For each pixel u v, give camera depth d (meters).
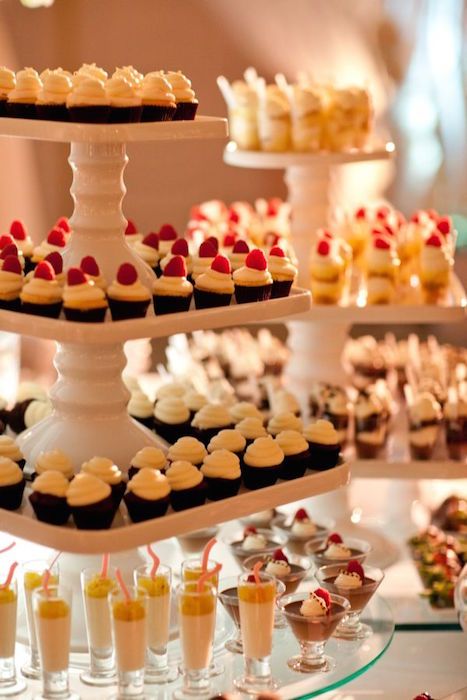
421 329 5.82
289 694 2.02
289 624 2.13
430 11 5.22
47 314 1.93
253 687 2.04
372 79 5.32
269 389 3.19
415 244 3.17
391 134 5.39
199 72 5.25
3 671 2.06
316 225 3.18
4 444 2.07
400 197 5.48
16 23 4.94
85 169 2.06
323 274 2.88
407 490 3.35
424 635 2.61
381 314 2.88
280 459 2.08
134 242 2.52
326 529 2.76
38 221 5.08
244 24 5.21
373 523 3.25
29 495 1.92
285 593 2.38
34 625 2.10
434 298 2.96
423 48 5.27
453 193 5.45
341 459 2.24
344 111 3.08
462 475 2.86
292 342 3.28
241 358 3.70
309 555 2.54
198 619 1.99
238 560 2.52
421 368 3.45
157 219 5.44
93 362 2.10
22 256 2.28
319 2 5.20
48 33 5.01
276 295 2.19
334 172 5.42
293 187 3.18
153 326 1.89
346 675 2.09
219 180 5.43
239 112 3.16
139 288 1.93
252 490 2.09
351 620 2.31
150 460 2.01
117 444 2.10
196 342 3.96
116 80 1.93
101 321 1.89
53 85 1.95
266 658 2.05
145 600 1.96
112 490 1.91
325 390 3.04
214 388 3.16
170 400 2.43
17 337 3.85
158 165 5.36
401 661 2.48
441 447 3.02
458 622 2.59
